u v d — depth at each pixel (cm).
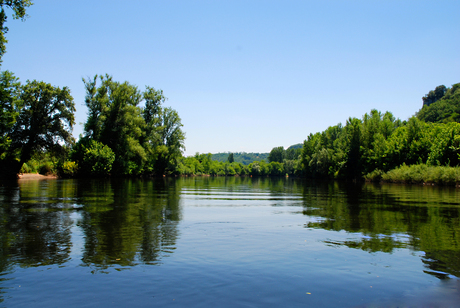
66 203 1698
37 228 1020
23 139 4947
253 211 1541
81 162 5494
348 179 7675
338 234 996
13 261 680
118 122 5906
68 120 5319
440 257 748
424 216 1380
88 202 1759
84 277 593
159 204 1752
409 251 798
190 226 1104
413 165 5434
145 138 7006
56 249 774
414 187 4138
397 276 621
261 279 597
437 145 5284
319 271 646
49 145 5197
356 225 1155
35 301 492
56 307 473
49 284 558
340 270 654
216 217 1324
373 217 1352
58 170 5516
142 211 1450
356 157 7538
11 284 556
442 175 4522
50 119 5172
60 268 640
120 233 963
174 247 813
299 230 1056
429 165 5281
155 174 8156
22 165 5144
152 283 568
